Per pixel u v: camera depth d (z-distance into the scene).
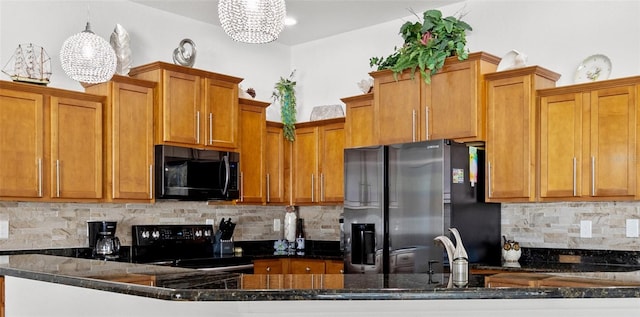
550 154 4.07
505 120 4.21
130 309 2.23
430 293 1.90
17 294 2.86
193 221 5.28
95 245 4.49
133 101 4.46
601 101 3.88
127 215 4.82
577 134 3.96
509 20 4.71
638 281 2.13
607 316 2.05
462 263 2.18
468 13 4.92
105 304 2.33
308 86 6.08
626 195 3.76
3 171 3.84
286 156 5.70
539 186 4.11
